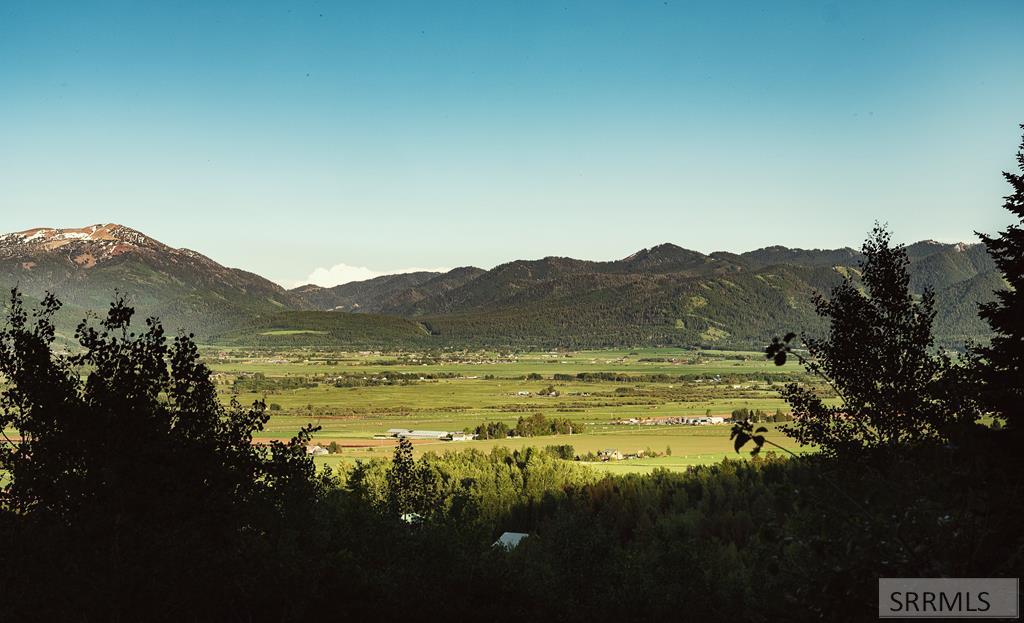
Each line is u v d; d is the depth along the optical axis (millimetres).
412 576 24078
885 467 8414
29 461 14844
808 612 7539
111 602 14000
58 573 14000
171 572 14539
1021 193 26875
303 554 19156
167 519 15062
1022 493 6473
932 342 21266
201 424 16156
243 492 16359
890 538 7012
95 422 14930
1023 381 15406
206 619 15969
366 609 22109
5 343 15562
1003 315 22766
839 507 7633
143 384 15812
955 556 6672
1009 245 26328
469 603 25188
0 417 15227
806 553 7855
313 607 20219
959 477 6586
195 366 16641
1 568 13867
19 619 13602
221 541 15750
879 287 22141
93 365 16078
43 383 14961
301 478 17625
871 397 20203
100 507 14297
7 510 14742
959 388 8477
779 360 7102
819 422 20375
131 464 14734
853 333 21422
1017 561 6484
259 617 17797
